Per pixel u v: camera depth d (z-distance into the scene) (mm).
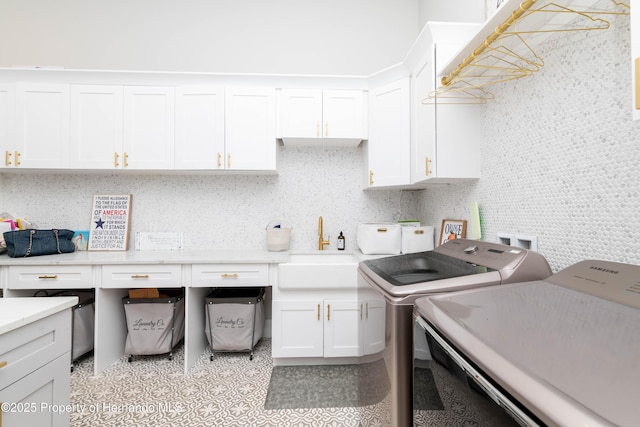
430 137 1614
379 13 2615
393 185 2084
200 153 2178
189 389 1769
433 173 1584
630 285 671
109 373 1947
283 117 2213
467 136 1594
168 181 2543
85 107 2137
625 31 858
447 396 678
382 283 1047
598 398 367
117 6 2506
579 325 567
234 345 2123
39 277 1929
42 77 2123
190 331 2018
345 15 2605
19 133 2109
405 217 2615
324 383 1833
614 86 890
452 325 653
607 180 912
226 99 2188
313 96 2227
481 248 1193
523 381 434
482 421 539
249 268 2016
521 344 522
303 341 1999
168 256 2127
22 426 879
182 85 2189
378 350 1083
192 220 2549
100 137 2143
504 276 945
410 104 2004
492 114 1494
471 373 570
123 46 2506
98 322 1946
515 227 1327
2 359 822
